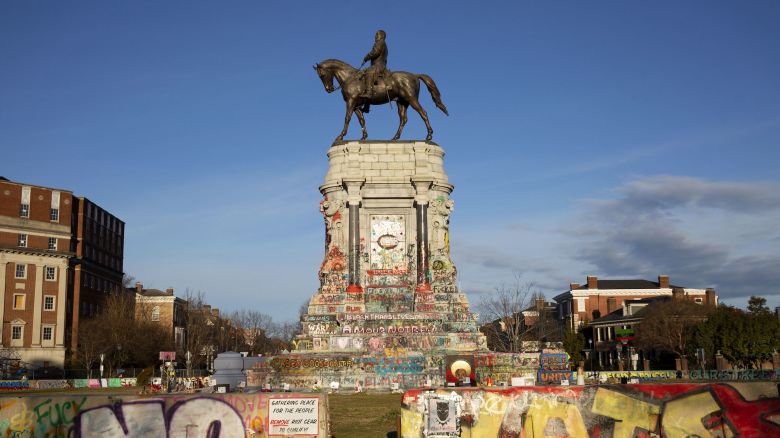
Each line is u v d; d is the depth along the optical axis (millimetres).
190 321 127438
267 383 45562
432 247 53625
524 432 17547
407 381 45906
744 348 80688
